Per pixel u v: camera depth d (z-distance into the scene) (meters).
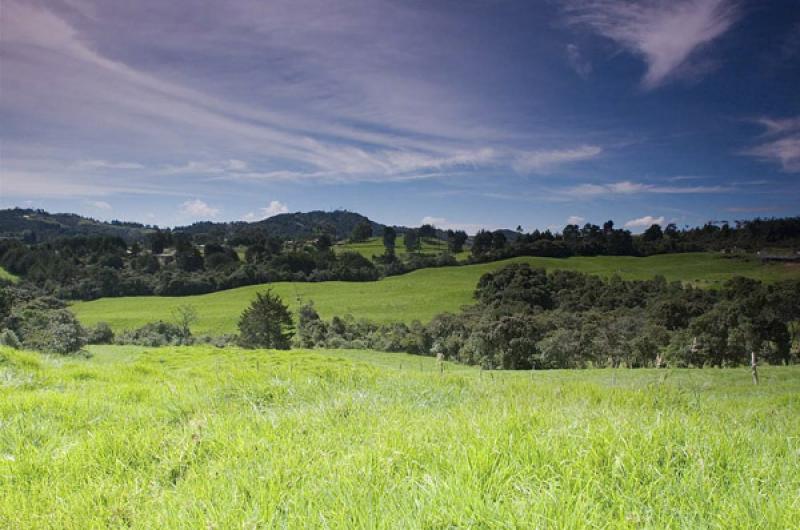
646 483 3.03
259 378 8.91
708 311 77.62
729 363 73.25
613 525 2.44
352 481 3.16
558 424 4.38
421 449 3.74
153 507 3.32
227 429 5.01
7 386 8.51
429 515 2.55
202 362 18.20
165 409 6.62
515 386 9.20
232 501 3.08
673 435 3.79
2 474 4.25
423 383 9.03
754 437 4.21
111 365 11.97
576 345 76.62
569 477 3.01
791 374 28.02
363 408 6.09
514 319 78.94
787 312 81.75
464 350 81.62
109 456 4.57
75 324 75.12
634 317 90.50
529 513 2.51
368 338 100.50
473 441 3.72
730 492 2.87
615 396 7.98
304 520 2.71
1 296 92.75
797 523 2.44
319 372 10.20
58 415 6.33
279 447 4.26
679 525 2.47
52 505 3.56
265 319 98.00
